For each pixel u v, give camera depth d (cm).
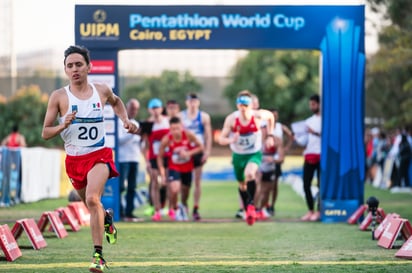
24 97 6619
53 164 3800
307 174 2527
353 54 2464
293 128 2581
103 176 1293
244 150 2239
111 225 1391
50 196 3744
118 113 1391
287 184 5422
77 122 1305
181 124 2514
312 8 2452
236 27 2445
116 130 2473
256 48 2456
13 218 2505
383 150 5022
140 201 3512
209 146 2631
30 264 1423
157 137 2617
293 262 1459
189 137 2523
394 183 4559
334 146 2475
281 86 8388
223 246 1750
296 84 8469
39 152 3512
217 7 2442
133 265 1423
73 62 1307
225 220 2570
